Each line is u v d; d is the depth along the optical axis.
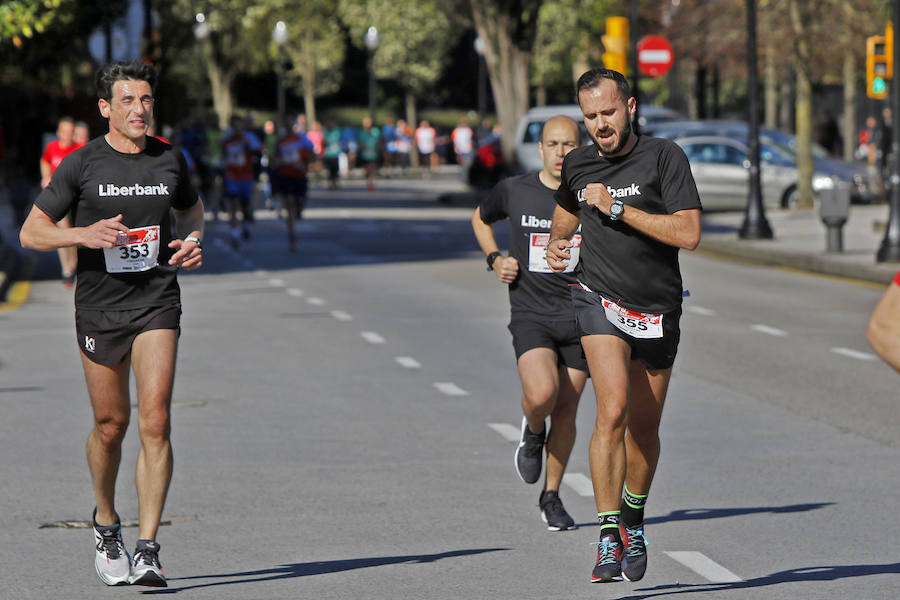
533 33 104.44
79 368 32.47
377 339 37.16
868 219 78.31
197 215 17.05
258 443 24.42
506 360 33.78
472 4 105.38
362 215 89.44
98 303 16.27
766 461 23.06
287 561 17.53
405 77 198.50
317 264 58.84
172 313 16.38
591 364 15.74
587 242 15.88
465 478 21.97
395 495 20.88
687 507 20.17
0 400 28.50
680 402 28.44
